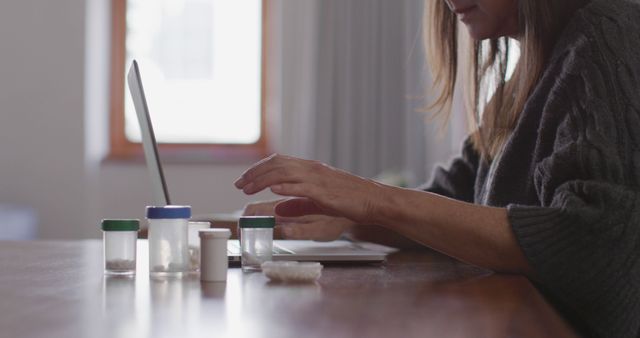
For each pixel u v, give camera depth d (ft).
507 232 3.46
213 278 2.99
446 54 5.57
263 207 5.20
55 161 15.52
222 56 16.56
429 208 3.55
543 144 3.98
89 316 2.09
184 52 16.49
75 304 2.33
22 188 15.49
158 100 16.46
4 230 14.79
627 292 3.39
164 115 16.47
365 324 2.02
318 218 5.02
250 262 3.46
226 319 2.06
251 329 1.90
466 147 5.74
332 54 15.64
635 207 3.38
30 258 4.15
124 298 2.48
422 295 2.67
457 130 15.26
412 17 15.57
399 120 15.65
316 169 3.62
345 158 15.62
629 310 3.41
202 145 16.49
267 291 2.71
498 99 4.99
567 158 3.59
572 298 3.49
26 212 15.40
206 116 16.55
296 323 2.01
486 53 5.41
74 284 2.88
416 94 15.47
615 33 3.83
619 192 3.38
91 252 4.62
